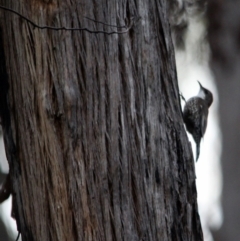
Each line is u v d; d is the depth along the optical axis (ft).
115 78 33.06
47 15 33.17
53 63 32.86
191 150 34.99
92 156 32.45
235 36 68.74
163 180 33.58
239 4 69.00
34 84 33.04
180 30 61.77
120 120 32.94
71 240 32.27
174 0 59.77
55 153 32.58
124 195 32.53
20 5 33.53
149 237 32.83
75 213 32.27
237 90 75.97
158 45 34.73
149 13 34.50
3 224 75.15
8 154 34.63
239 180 76.84
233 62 69.56
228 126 77.36
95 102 32.76
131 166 32.86
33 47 33.19
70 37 32.94
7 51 34.09
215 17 66.33
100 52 33.04
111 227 32.24
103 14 33.37
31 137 33.17
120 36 33.45
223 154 77.87
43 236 32.99
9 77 34.01
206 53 68.08
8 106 34.19
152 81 34.04
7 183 38.68
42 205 32.96
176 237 33.63
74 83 32.68
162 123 34.04
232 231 76.02
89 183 32.32
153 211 33.12
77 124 32.53
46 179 32.81
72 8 33.14
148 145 33.42
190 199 34.53
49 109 32.63
